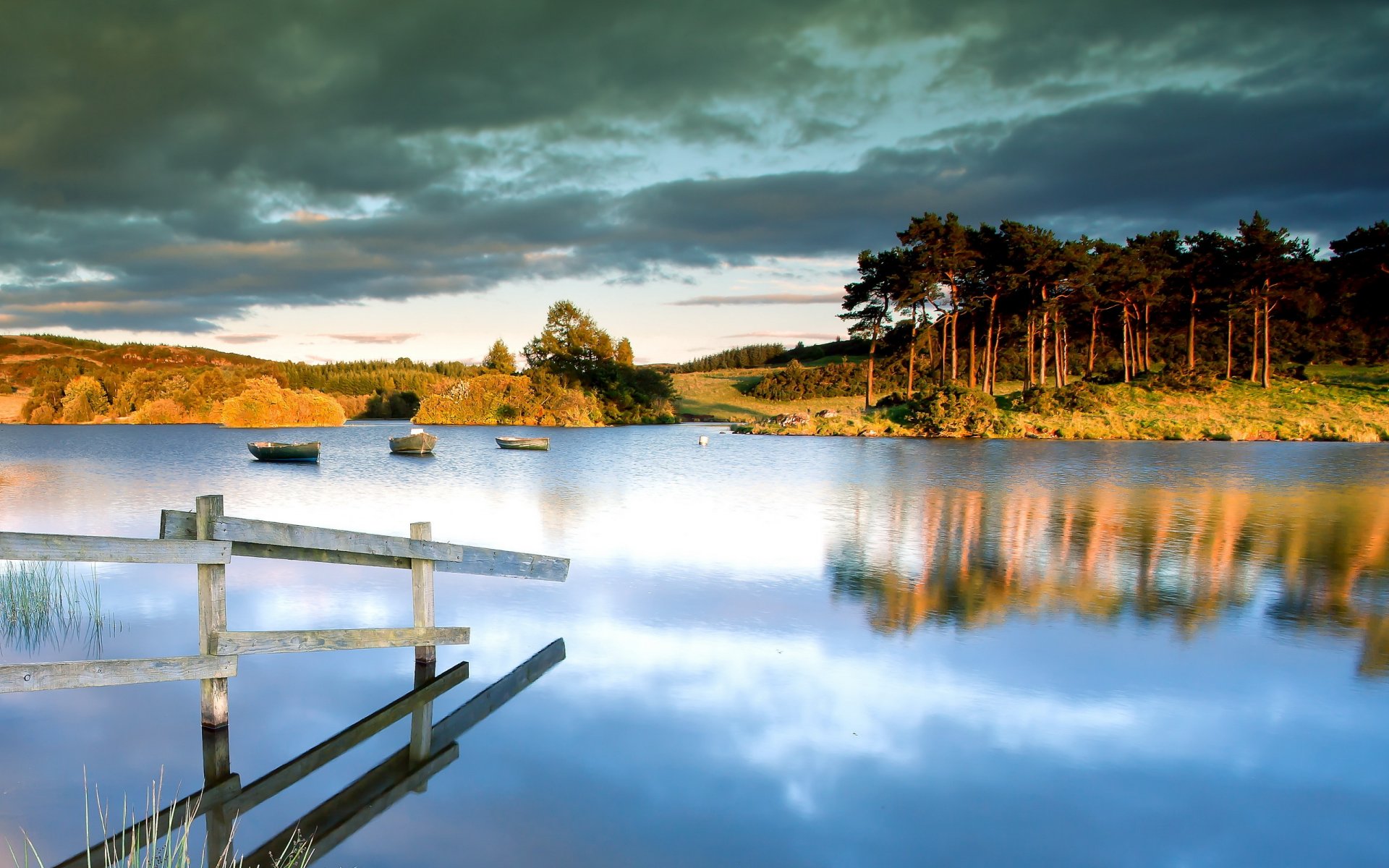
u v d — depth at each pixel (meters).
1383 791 6.30
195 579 12.92
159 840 5.51
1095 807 6.02
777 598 12.08
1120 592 12.48
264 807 5.98
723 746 6.96
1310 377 70.38
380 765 6.65
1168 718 7.64
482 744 7.01
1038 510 22.25
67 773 6.50
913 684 8.51
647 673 8.88
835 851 5.40
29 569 13.55
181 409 107.56
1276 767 6.68
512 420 93.75
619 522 20.03
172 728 7.41
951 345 73.62
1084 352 100.88
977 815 5.88
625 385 99.06
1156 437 55.75
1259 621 10.91
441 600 11.93
